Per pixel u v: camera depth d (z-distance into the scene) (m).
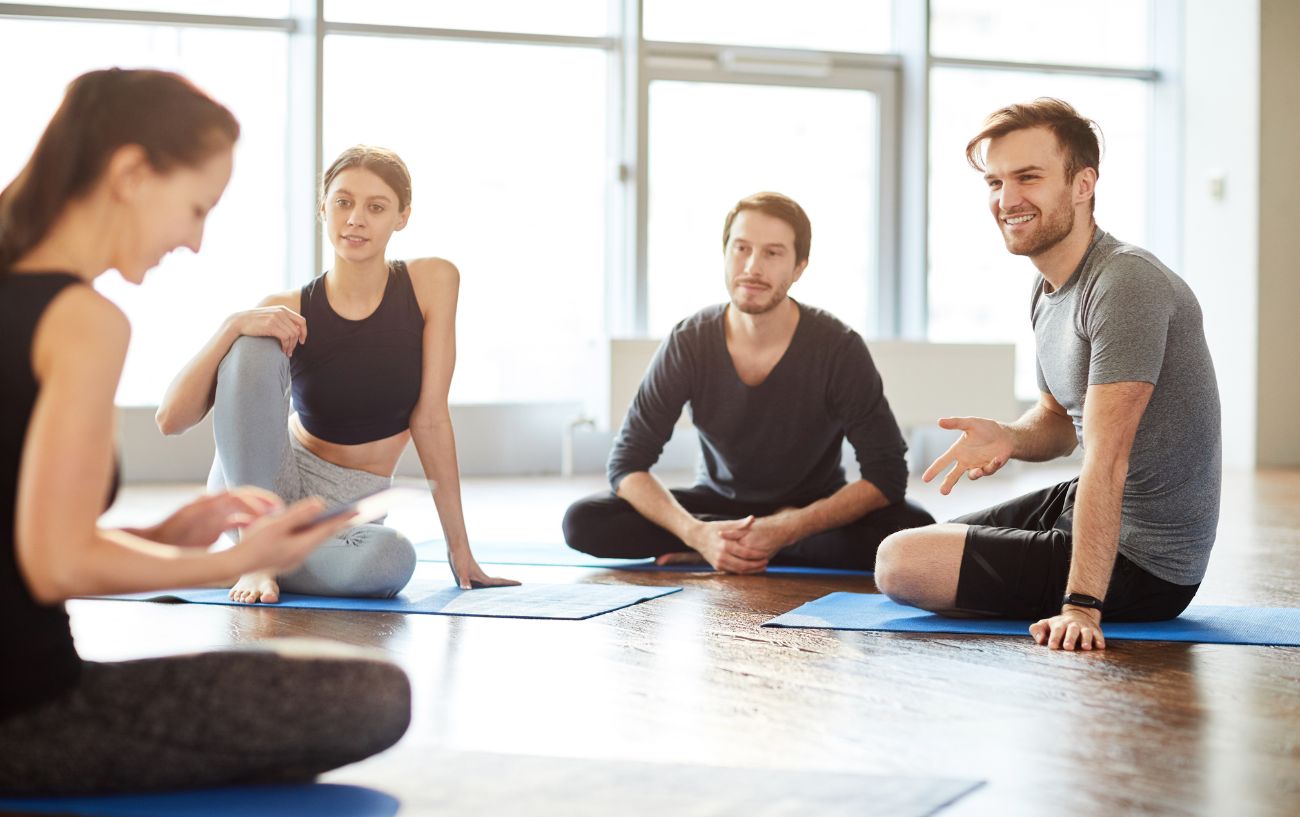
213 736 1.27
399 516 4.84
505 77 7.13
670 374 3.32
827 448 3.38
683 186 7.39
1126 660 2.09
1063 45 7.88
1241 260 7.70
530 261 7.23
